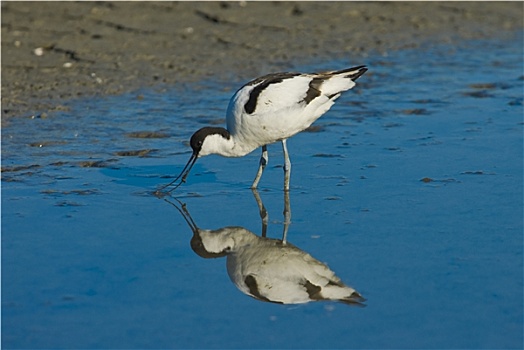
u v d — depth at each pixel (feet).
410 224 34.22
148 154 43.27
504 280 29.07
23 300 27.45
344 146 44.68
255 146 38.37
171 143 44.80
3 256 30.91
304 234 33.50
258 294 28.45
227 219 35.35
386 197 37.37
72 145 43.86
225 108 50.67
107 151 43.21
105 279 29.22
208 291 28.63
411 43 69.77
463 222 34.35
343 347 24.70
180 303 27.58
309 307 27.37
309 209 36.24
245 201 37.40
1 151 42.52
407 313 26.73
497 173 40.24
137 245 32.40
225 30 69.97
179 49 64.18
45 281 28.94
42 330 25.53
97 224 34.32
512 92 55.31
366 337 25.31
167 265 30.68
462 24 76.79
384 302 27.50
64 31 66.64
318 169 41.42
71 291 28.22
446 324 26.02
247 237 33.50
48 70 57.52
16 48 62.03
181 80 56.75
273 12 75.97
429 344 24.88
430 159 42.37
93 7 73.36
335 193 38.09
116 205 36.55
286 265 30.78
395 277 29.32
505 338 25.18
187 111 50.06
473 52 67.46
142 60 60.95
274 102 36.50
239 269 30.53
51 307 26.99
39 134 45.27
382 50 67.21
